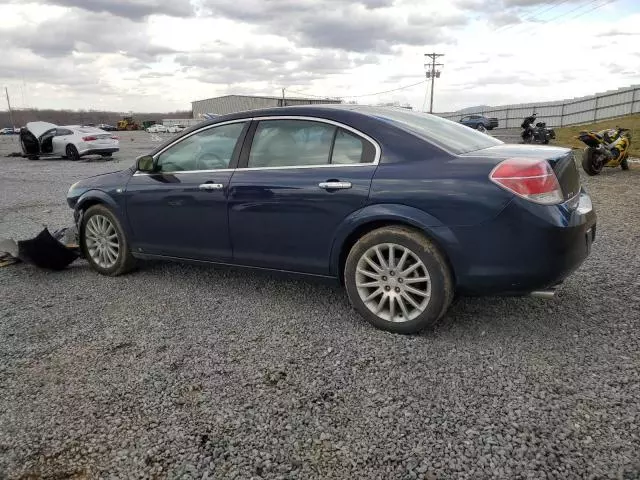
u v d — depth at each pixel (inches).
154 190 173.0
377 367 116.1
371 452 87.3
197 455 87.8
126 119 3157.0
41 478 83.7
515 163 117.8
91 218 194.1
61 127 769.6
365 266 135.8
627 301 149.3
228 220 155.9
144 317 150.7
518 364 115.0
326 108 145.4
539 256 115.7
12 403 105.5
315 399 103.9
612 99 1469.0
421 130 136.9
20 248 193.2
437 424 94.2
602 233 235.9
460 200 119.1
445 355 120.5
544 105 1717.5
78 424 97.7
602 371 110.6
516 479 79.7
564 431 90.6
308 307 154.7
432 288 125.3
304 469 83.8
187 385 110.7
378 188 129.0
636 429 90.4
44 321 149.4
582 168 491.8
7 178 537.0
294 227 143.4
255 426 95.5
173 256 175.6
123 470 84.9
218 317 149.1
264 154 151.6
